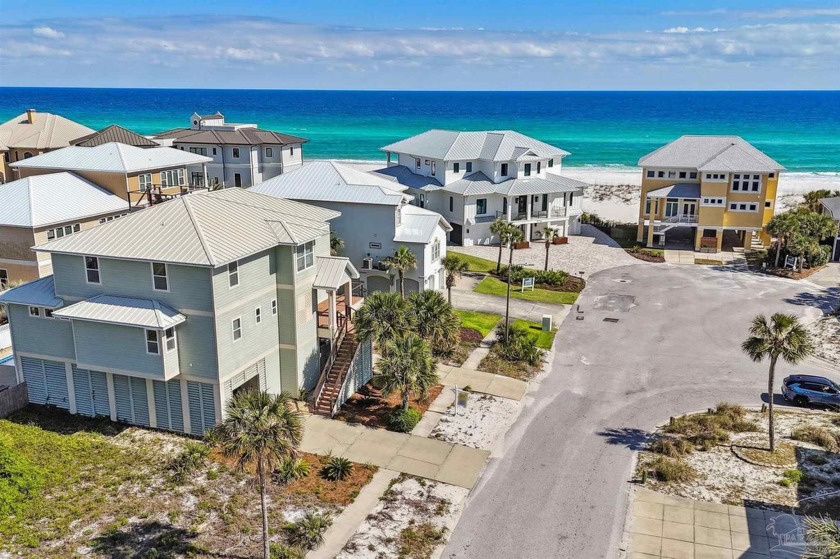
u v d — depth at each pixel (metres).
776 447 32.03
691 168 67.69
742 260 65.00
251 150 83.94
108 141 70.44
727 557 24.75
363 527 26.34
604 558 24.84
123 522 25.94
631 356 43.22
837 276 59.22
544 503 28.06
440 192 71.88
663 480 29.59
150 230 32.03
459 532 26.25
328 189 52.62
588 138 186.75
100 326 31.14
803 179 116.12
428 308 38.00
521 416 35.38
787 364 41.91
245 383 33.94
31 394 35.38
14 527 25.39
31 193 49.91
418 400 36.66
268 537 24.08
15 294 34.09
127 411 33.47
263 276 33.44
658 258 65.88
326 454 31.38
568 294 55.28
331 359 36.72
